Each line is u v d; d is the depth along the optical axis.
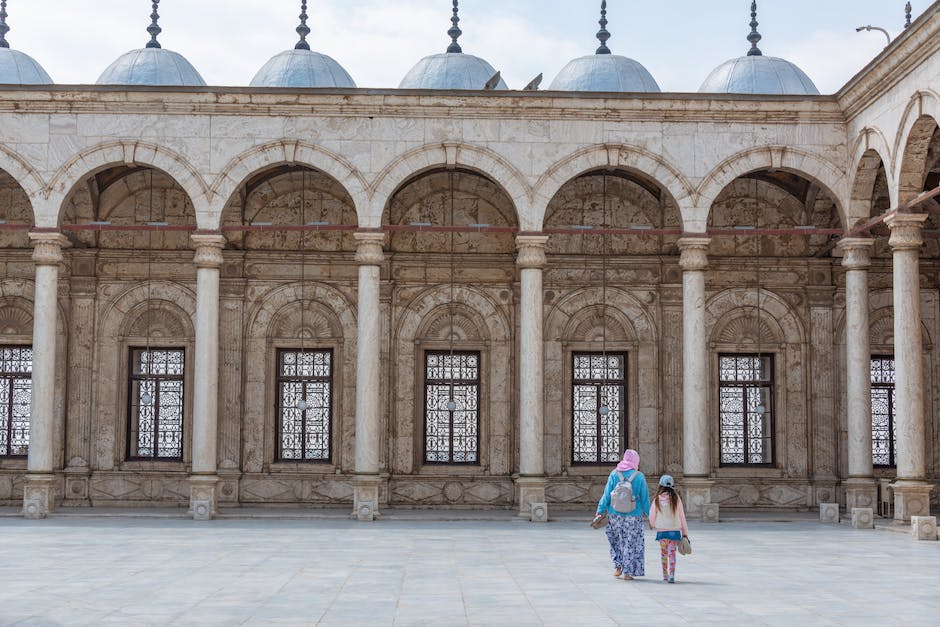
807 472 28.17
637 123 24.88
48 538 19.72
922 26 19.94
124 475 27.67
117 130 24.61
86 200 28.12
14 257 28.25
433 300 28.42
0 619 11.17
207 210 24.53
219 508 26.73
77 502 27.55
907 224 22.27
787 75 29.62
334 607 12.00
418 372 28.27
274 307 28.31
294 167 27.98
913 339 22.36
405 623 11.03
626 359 28.55
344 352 28.22
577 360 28.61
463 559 16.73
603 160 24.78
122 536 20.17
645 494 14.54
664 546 14.15
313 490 27.88
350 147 24.69
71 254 28.03
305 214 28.58
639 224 28.75
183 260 28.25
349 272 28.41
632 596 12.88
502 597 12.78
